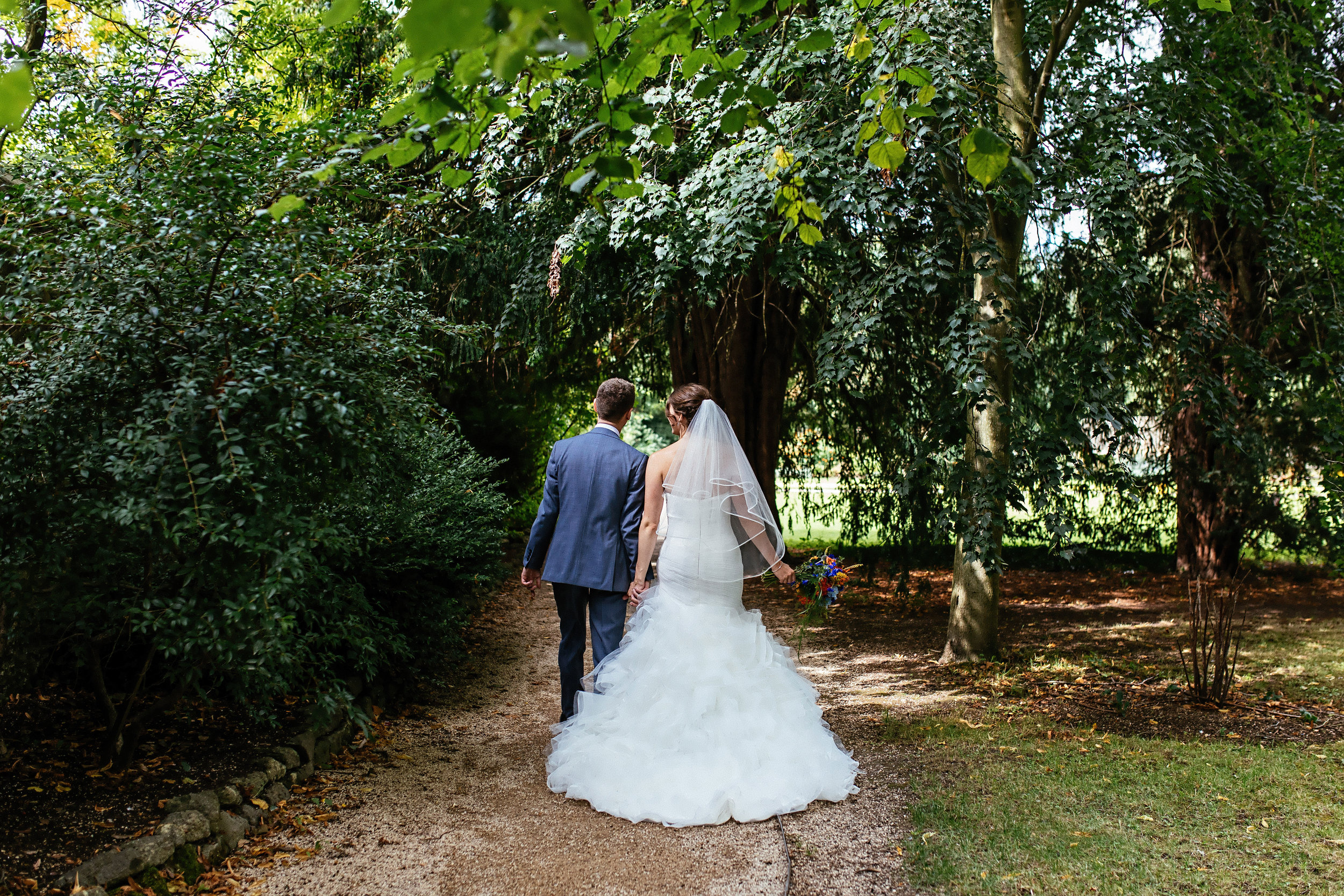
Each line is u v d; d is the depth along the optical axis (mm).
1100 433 5949
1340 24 8453
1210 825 3236
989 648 6258
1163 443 10016
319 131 2953
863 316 5363
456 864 2871
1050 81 6574
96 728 3527
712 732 3512
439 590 5102
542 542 4188
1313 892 2693
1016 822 3273
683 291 6910
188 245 2793
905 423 8484
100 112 3078
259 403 2844
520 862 2904
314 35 7191
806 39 2812
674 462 4027
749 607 8898
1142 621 8031
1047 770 3861
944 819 3301
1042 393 6488
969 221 5188
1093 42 6582
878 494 10312
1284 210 6504
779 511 11305
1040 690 5410
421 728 4508
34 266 2727
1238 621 7988
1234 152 6711
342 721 4078
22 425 2645
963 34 5359
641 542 4016
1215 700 5082
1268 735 4453
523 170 7402
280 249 2965
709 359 10375
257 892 2617
